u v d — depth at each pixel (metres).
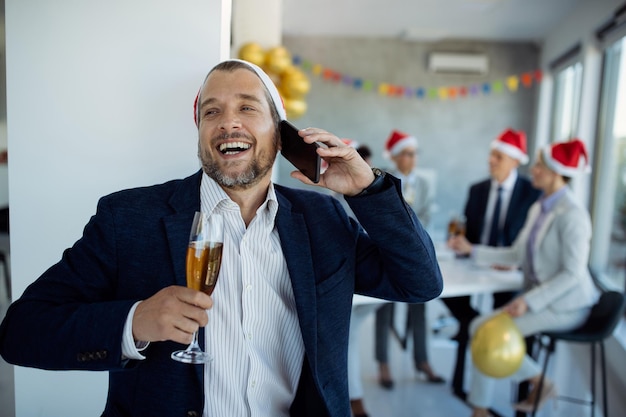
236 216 1.14
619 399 2.90
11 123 1.43
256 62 3.63
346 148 1.04
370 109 6.98
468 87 6.90
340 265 1.19
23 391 1.49
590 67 4.82
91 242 1.07
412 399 2.86
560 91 6.32
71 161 1.45
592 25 4.73
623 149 4.15
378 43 6.87
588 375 3.25
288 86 3.79
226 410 1.09
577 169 2.51
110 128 1.45
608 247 4.48
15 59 1.41
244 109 1.10
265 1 3.86
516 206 3.32
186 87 1.46
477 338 2.33
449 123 6.98
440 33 6.48
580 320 2.39
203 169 1.13
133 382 1.07
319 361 1.14
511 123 6.95
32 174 1.45
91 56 1.43
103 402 1.51
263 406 1.13
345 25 6.29
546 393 2.49
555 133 6.39
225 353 1.09
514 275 2.67
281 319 1.15
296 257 1.15
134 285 1.07
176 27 1.44
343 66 6.89
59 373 1.49
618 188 4.24
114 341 0.93
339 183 1.09
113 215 1.09
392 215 1.08
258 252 1.14
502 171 3.30
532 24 5.97
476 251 2.88
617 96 4.48
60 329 0.95
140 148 1.47
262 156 1.12
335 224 1.23
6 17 1.39
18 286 1.47
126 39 1.43
